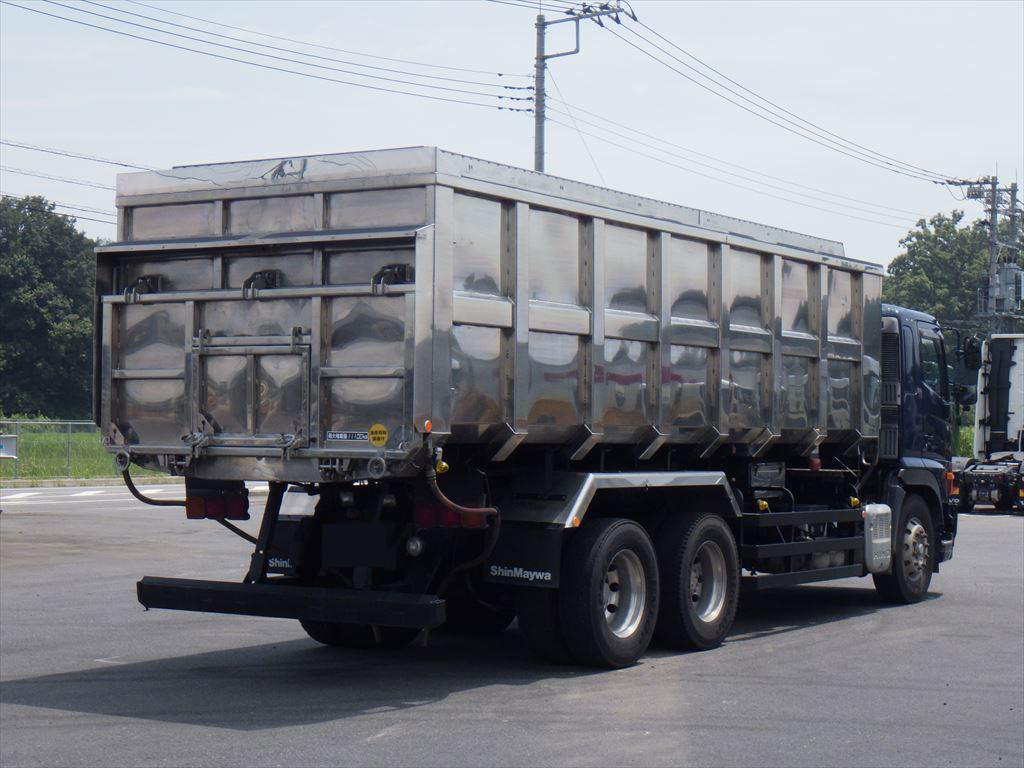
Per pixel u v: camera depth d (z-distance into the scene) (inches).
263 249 339.6
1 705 313.0
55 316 3218.5
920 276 3336.6
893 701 323.6
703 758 264.7
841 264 482.3
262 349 331.9
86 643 407.2
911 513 523.2
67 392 3287.4
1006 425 1159.0
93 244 3371.1
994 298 1886.1
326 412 323.6
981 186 1895.9
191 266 351.3
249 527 873.5
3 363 3122.5
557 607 355.3
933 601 528.4
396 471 314.7
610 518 366.6
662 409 388.8
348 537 339.6
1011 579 609.0
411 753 266.1
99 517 951.0
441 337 315.6
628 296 380.2
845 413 489.7
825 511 465.7
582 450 362.3
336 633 397.4
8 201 3262.8
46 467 1470.2
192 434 342.0
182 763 257.1
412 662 375.9
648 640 373.4
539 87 1185.4
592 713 305.4
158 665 368.8
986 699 327.3
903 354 526.0
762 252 437.7
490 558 354.0
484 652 395.2
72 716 300.7
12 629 435.2
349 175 327.9
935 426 548.1
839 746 277.0
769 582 429.7
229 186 346.9
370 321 318.3
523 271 339.6
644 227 383.2
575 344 359.9
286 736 280.5
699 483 396.2
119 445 353.4
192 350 343.6
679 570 386.6
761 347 436.1
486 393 331.0
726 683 344.5
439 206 317.1
